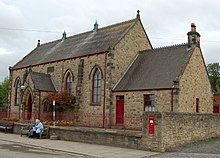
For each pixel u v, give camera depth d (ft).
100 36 136.77
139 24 128.06
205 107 111.34
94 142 78.48
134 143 69.56
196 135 76.13
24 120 129.49
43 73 142.41
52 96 124.57
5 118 136.56
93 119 118.11
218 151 64.18
